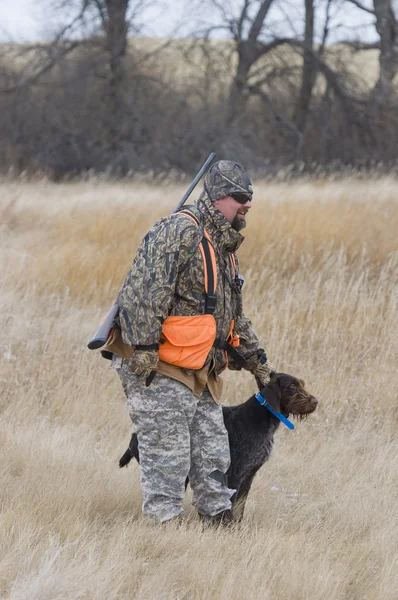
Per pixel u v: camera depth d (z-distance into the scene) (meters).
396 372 18.03
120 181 58.12
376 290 21.97
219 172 10.19
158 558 9.99
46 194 44.97
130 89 71.75
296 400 11.08
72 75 71.88
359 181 47.28
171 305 10.16
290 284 22.41
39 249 28.92
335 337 19.47
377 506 12.31
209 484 10.68
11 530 10.15
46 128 70.88
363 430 15.77
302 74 74.06
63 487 11.88
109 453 14.30
